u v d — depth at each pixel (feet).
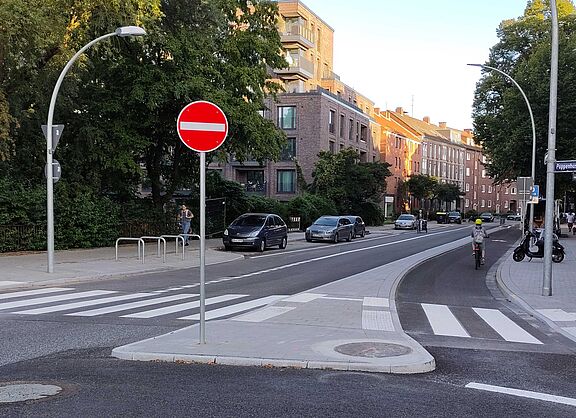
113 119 84.64
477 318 35.94
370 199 191.31
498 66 148.97
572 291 47.78
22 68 62.28
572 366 24.09
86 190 81.10
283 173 182.19
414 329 31.71
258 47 90.63
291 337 26.76
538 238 74.54
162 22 79.51
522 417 17.03
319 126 179.22
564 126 123.34
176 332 27.55
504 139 135.44
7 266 56.49
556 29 46.01
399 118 314.76
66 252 73.10
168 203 101.35
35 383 19.60
